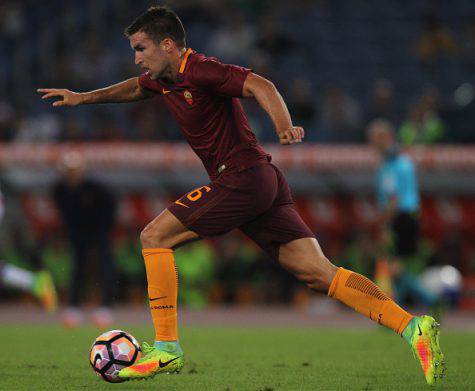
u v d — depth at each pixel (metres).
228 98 19.05
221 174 19.17
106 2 85.19
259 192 19.02
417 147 60.00
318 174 60.69
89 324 43.09
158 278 19.45
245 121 19.45
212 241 61.06
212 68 18.44
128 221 61.53
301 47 80.44
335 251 60.19
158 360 19.42
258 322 45.44
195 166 60.66
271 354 28.02
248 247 60.16
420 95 77.38
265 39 78.75
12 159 61.16
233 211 19.11
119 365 19.47
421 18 84.56
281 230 19.47
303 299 59.44
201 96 18.77
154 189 61.78
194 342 32.75
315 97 75.94
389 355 27.75
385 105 69.56
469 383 20.19
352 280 19.12
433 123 60.50
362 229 61.12
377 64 80.25
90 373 22.16
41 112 74.75
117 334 19.75
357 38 82.25
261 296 59.72
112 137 66.38
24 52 82.94
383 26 83.75
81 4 85.69
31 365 24.16
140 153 61.12
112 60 76.88
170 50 18.89
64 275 59.00
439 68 79.81
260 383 20.17
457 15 84.81
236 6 83.31
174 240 19.47
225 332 37.88
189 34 79.56
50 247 60.19
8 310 54.78
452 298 52.16
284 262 19.69
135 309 54.94
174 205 19.38
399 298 39.94
